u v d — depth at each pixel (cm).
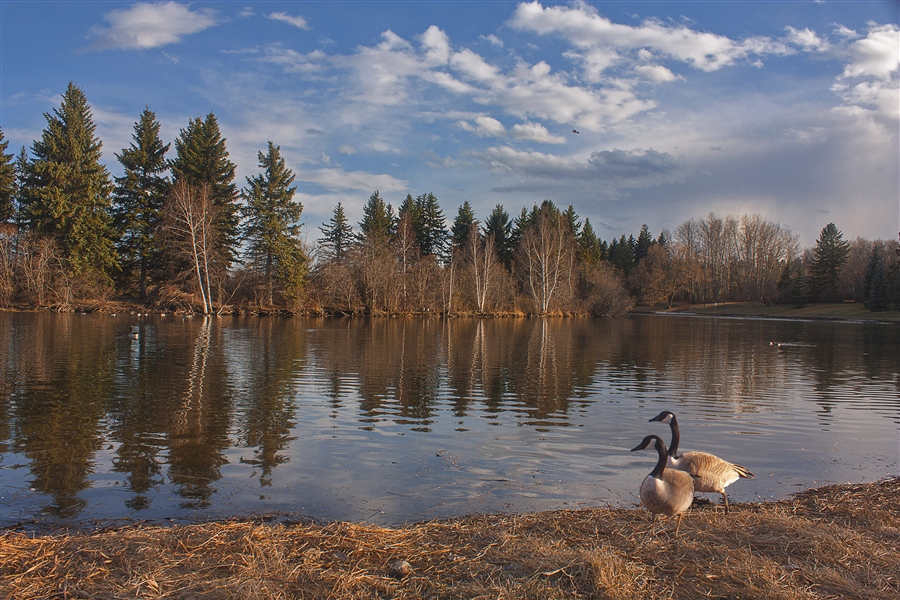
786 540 621
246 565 542
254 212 5803
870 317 6994
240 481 877
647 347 3147
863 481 913
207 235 5156
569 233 8575
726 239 10494
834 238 8800
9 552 560
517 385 1797
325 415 1326
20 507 764
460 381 1848
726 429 1262
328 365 2148
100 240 5188
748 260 10488
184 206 4956
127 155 5450
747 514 712
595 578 512
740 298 10350
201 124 5669
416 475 915
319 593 494
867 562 568
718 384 1883
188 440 1095
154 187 5575
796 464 1003
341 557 576
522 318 6594
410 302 6400
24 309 4847
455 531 651
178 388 1612
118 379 1734
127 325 3728
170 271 5466
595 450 1073
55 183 4934
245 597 477
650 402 1552
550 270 7219
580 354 2734
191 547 585
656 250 10256
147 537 607
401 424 1257
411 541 619
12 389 1556
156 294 5369
